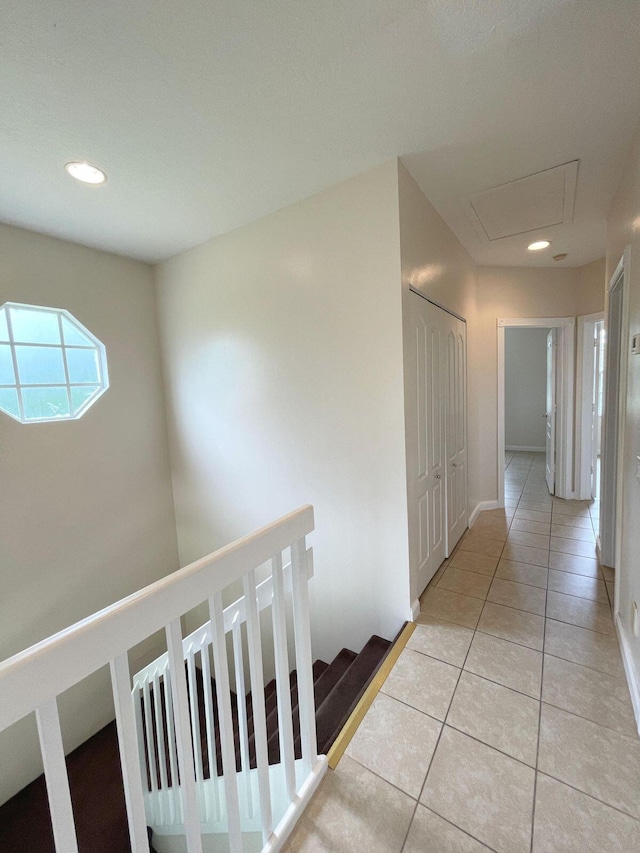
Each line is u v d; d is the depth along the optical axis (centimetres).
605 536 280
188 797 90
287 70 138
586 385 415
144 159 188
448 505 300
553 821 120
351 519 236
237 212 244
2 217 236
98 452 294
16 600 250
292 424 256
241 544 105
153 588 82
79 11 113
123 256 308
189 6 114
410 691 173
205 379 306
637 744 143
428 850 114
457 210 254
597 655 190
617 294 254
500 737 149
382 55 133
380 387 214
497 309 395
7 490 245
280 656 121
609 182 221
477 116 166
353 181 210
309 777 132
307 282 236
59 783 67
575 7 118
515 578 268
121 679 76
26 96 144
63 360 278
